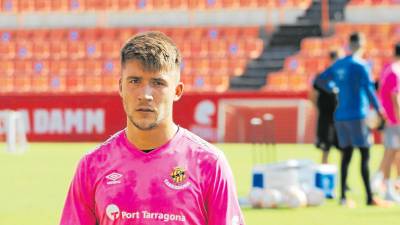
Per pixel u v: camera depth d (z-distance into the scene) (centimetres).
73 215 395
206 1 3338
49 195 1405
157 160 382
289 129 2627
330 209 1212
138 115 367
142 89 365
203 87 3000
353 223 1074
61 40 3312
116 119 2717
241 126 2648
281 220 1101
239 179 1634
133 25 3369
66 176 1708
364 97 1205
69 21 3400
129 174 382
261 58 3100
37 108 2744
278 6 3291
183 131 391
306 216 1141
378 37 3133
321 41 3116
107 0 3384
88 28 3328
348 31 3173
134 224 381
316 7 3288
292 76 2967
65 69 3169
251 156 2166
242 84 3020
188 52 3162
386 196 1312
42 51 3266
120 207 381
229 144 2625
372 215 1148
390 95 1284
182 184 380
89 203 393
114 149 388
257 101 2634
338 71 1203
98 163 388
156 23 3359
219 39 3184
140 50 365
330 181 1345
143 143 382
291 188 1242
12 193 1434
